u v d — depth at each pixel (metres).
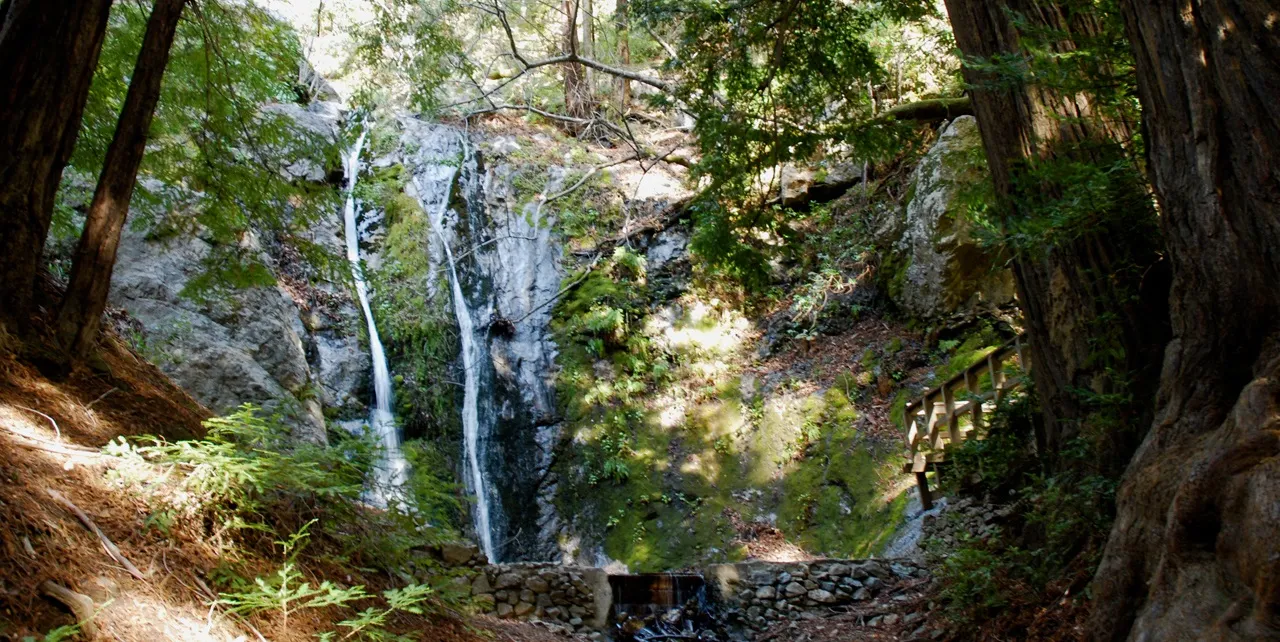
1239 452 3.50
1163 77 4.46
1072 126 6.29
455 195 18.22
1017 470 8.46
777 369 16.16
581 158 19.59
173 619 3.05
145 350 9.98
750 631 9.00
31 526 2.98
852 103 9.63
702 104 9.66
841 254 16.62
